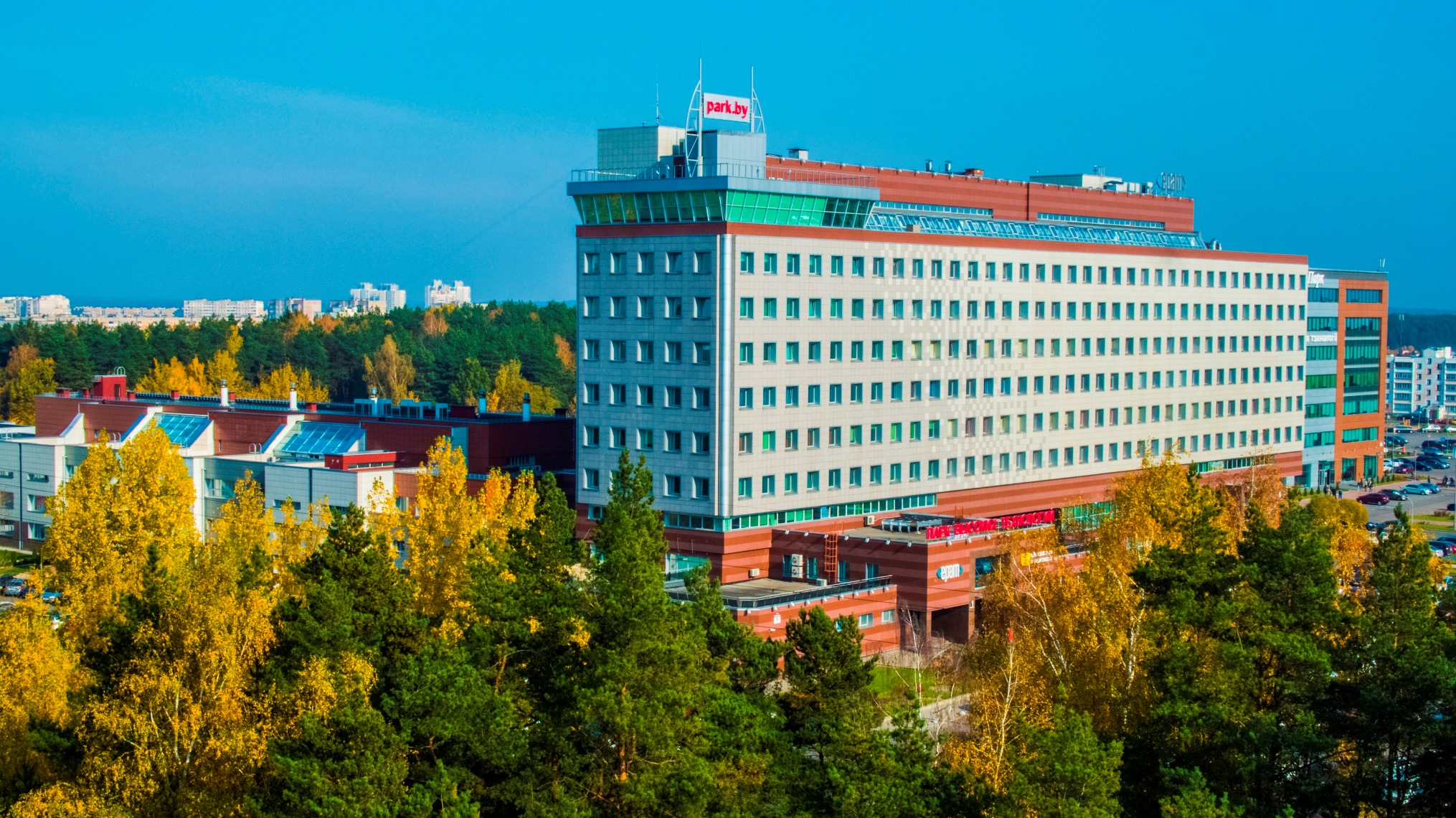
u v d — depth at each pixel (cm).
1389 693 7138
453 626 8806
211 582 8931
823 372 14125
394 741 6731
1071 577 10112
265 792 6881
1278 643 7888
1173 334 18300
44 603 9769
